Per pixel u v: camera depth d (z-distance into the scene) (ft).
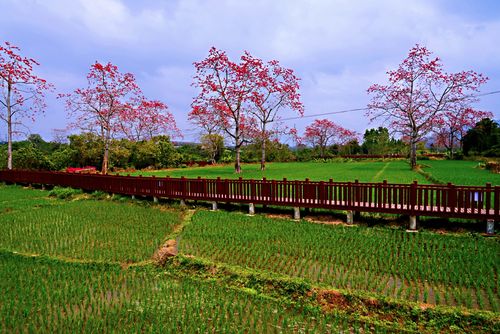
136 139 146.00
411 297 20.99
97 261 29.09
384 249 29.32
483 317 17.99
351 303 20.71
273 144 198.18
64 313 20.72
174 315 20.24
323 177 82.07
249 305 21.50
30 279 25.62
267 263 27.58
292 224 38.40
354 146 258.37
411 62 106.63
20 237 36.94
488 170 93.40
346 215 40.04
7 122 96.27
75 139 132.26
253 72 104.37
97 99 107.55
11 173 87.61
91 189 65.62
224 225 38.91
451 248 28.60
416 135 109.81
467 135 179.83
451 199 32.86
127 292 23.58
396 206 35.17
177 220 43.24
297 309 20.99
